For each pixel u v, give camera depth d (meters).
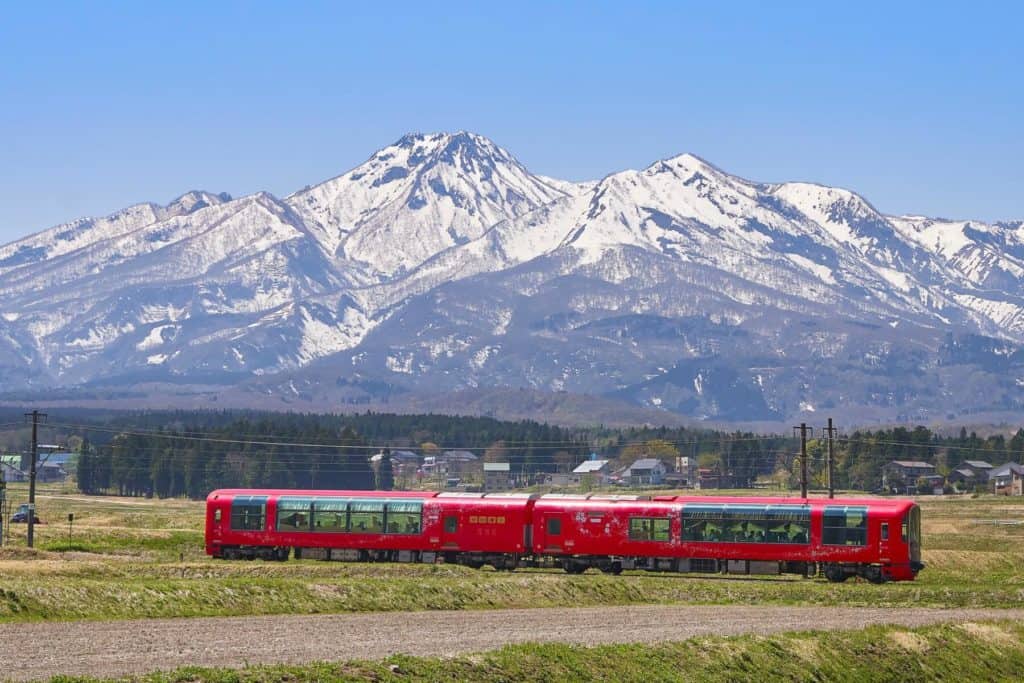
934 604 102.19
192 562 123.81
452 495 127.75
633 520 121.19
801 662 71.81
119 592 82.19
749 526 118.50
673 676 65.56
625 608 93.62
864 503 117.31
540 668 62.59
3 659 60.72
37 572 100.75
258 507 130.00
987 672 78.12
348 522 127.62
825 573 118.00
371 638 71.38
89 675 56.34
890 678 73.69
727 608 94.81
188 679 54.91
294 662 61.41
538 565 124.44
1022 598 106.00
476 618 83.44
